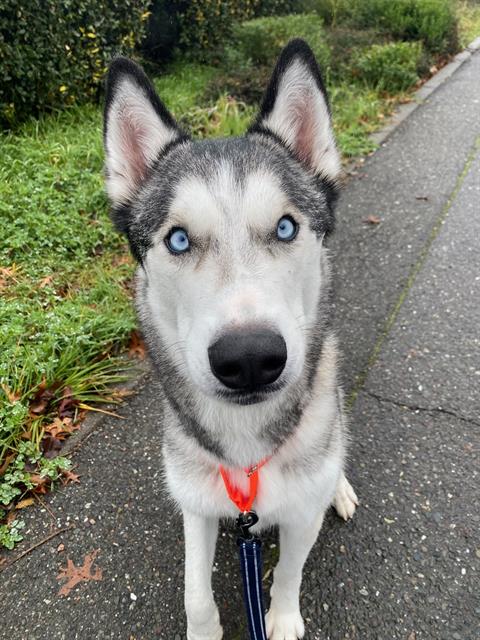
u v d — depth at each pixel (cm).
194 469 35
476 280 68
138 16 114
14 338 55
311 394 34
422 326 62
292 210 31
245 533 34
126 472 48
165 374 35
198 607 34
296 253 30
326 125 36
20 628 37
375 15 162
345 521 43
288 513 34
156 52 144
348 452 48
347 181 94
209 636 35
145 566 41
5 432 48
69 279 67
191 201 29
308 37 127
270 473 34
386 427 50
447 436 49
